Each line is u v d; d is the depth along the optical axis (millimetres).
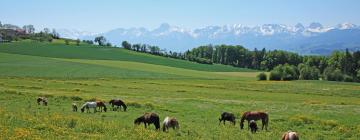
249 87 103688
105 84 91500
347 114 48344
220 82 118938
